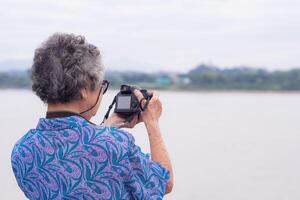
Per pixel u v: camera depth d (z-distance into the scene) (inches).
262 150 965.8
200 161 780.0
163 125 1358.3
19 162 104.3
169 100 3253.0
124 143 100.0
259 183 643.5
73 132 100.6
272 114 2295.8
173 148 907.4
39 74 99.5
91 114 104.4
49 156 101.0
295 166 772.0
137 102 111.2
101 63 102.1
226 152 906.7
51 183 100.7
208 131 1273.4
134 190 100.1
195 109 2484.0
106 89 105.7
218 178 658.2
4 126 1068.5
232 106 2999.5
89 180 98.6
